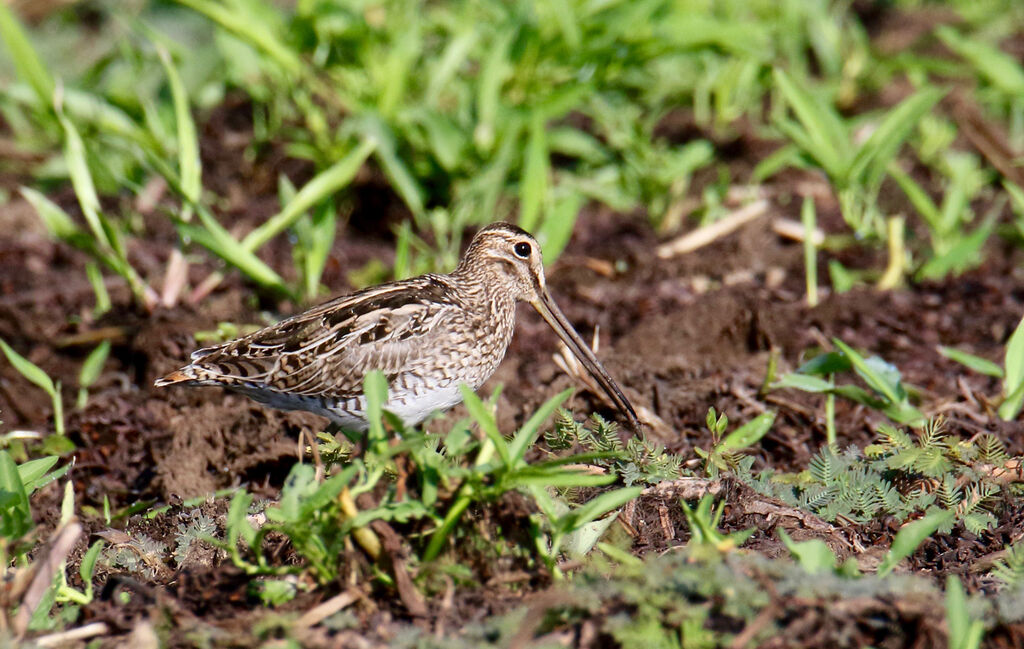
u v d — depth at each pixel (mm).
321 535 7352
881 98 18594
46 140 17562
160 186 16078
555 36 15953
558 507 7855
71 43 20359
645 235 15570
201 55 17406
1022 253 14891
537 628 6949
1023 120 17156
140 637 6941
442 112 16109
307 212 15586
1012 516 8797
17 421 11453
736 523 8539
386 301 10414
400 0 16703
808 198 13250
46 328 13086
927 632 6805
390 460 7742
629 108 17031
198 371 10109
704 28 15938
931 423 9398
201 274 14195
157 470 10242
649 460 8969
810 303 13164
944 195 15961
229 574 7547
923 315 13164
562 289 14164
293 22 15898
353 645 6918
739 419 10789
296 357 10148
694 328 12367
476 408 7238
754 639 6715
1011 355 10312
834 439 10133
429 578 7320
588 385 10961
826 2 19219
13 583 7156
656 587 7031
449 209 15547
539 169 13680
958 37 16578
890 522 8805
